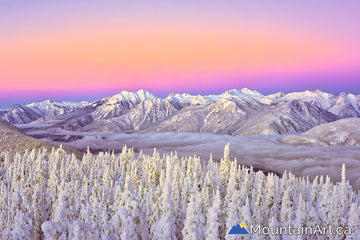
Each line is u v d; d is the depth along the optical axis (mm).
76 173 59875
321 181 50938
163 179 54094
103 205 45875
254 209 43906
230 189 45000
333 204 42125
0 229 45625
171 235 43188
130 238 41469
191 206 40469
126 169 64000
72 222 38250
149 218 45469
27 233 39781
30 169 59781
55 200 51531
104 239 40781
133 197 45156
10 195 50062
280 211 45938
